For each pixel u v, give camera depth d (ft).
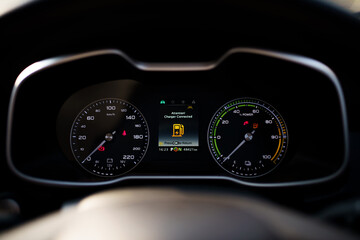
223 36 5.89
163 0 4.67
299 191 6.32
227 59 6.32
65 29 5.19
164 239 2.58
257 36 5.75
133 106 7.36
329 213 4.03
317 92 6.40
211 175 6.77
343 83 5.88
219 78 6.95
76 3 4.53
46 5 4.48
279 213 2.84
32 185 6.18
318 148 6.53
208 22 5.40
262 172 7.23
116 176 7.13
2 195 5.35
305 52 5.97
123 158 7.27
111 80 7.14
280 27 5.19
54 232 2.72
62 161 7.18
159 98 7.36
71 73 6.65
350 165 5.92
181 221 2.72
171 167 7.27
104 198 3.24
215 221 2.71
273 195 6.46
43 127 6.89
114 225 2.73
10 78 5.98
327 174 6.18
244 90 7.21
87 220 2.79
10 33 4.91
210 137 7.31
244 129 7.29
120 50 6.28
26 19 4.68
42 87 6.51
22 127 6.23
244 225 2.66
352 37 4.77
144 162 7.27
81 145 7.28
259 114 7.30
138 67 6.57
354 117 5.93
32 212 5.47
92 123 7.33
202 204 2.93
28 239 2.70
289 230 2.60
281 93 7.07
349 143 5.94
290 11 4.62
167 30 5.72
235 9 4.86
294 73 6.43
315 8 4.45
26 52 5.67
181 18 5.26
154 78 6.98
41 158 6.68
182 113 7.34
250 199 3.07
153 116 7.35
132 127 7.33
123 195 3.20
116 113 7.36
